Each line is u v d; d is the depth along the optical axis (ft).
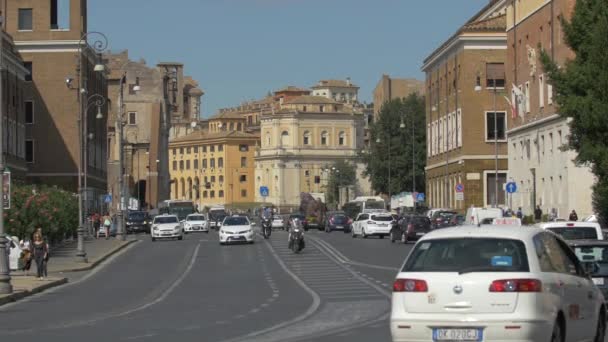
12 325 84.43
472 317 49.37
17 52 333.62
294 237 204.33
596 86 122.72
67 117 365.40
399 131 446.60
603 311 61.87
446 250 51.52
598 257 82.02
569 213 233.96
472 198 327.47
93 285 137.59
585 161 129.08
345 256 192.44
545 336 49.83
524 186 277.03
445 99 358.64
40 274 144.36
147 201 532.73
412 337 50.34
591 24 126.11
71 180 364.58
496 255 50.62
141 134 541.75
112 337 73.26
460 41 329.52
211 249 224.53
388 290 118.01
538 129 263.29
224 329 78.18
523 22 276.62
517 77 284.82
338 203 631.97
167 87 591.78
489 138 328.49
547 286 50.49
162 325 82.07
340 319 85.61
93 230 296.92
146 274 158.10
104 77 430.20
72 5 366.43
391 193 442.91
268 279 140.87
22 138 336.49
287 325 80.89
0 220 115.85
